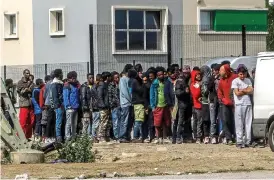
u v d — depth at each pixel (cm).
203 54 6719
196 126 4147
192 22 6725
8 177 2756
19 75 6538
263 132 3662
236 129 3762
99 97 4344
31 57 6744
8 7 6981
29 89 4538
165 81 4244
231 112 3941
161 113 4231
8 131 3422
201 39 6712
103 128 4372
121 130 4322
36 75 6412
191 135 4225
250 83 3741
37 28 6706
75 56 6481
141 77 4325
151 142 4269
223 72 3931
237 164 2984
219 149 3694
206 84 4075
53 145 3541
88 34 6419
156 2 6594
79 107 4375
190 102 4156
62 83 4416
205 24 6775
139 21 6538
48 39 6650
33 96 4591
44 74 6341
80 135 3531
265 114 3641
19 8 6869
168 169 2858
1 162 3353
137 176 2694
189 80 4212
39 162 3362
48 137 4534
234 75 3941
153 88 4244
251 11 6988
